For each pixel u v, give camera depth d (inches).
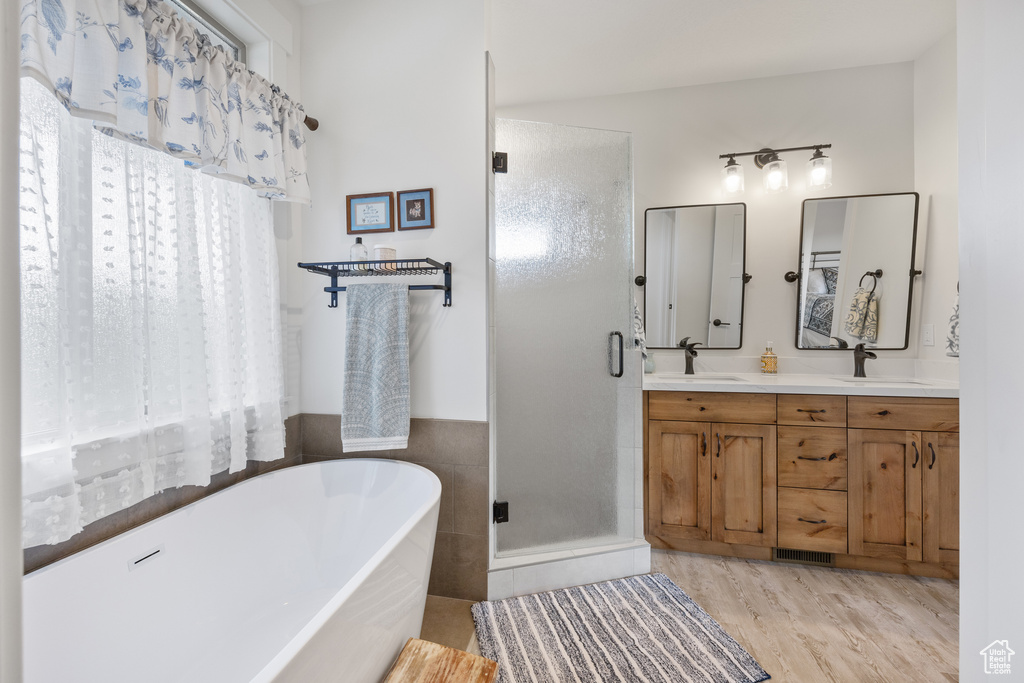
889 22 89.9
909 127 102.6
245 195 67.5
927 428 81.2
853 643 64.4
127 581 47.9
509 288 79.4
